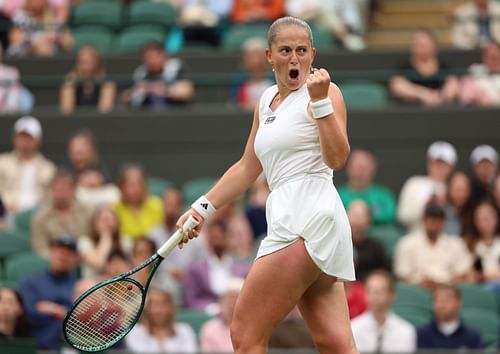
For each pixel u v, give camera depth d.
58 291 30.06
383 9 53.97
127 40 46.34
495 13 48.09
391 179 39.81
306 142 16.02
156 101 41.22
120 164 40.44
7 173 37.53
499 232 33.44
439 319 29.33
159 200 35.62
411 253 33.00
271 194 16.30
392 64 43.56
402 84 41.47
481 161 36.25
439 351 27.92
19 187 37.47
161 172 40.34
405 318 30.69
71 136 40.56
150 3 48.06
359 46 48.28
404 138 39.97
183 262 32.94
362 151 37.31
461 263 32.94
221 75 42.00
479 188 36.22
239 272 32.09
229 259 32.25
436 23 53.09
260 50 41.38
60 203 34.06
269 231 16.20
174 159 40.34
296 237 15.87
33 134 37.69
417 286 32.03
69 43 45.91
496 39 47.06
